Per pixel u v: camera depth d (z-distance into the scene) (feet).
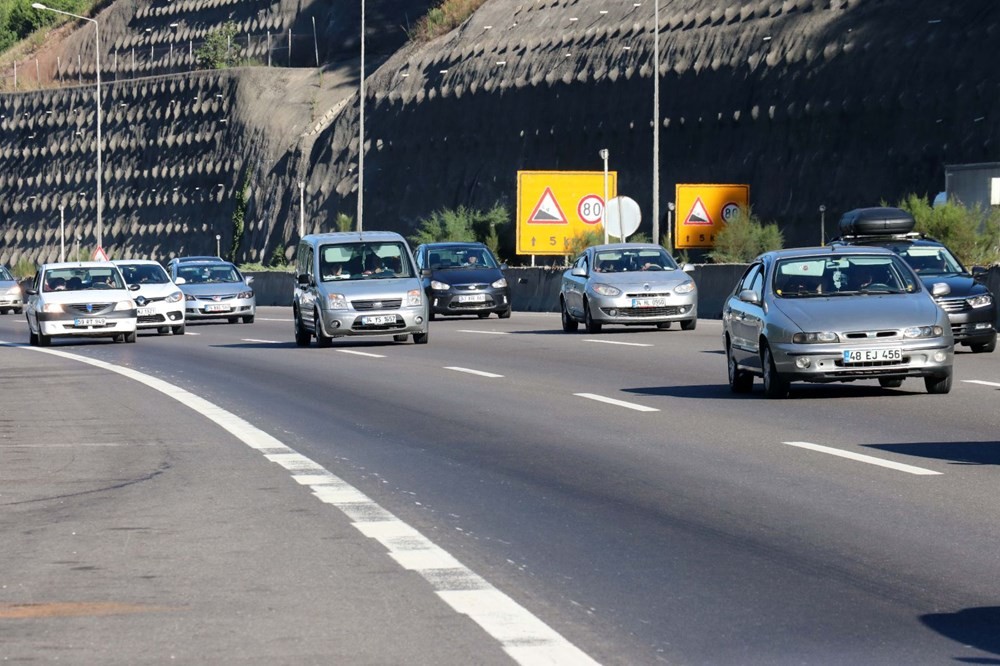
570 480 110.63
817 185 650.43
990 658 59.67
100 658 60.59
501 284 383.04
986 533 86.12
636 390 182.70
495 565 79.41
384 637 63.77
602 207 560.61
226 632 64.90
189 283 418.92
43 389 207.82
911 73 634.02
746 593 71.87
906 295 169.58
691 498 101.04
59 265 337.31
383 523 93.09
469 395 180.55
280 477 114.52
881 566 77.51
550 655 60.49
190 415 165.48
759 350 168.76
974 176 445.37
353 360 246.47
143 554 83.71
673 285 302.45
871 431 135.85
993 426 137.69
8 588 74.84
